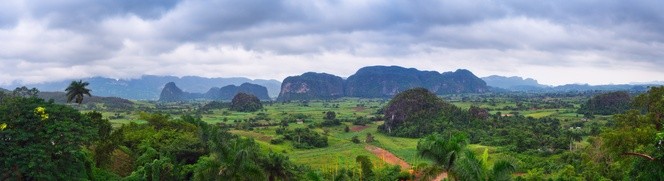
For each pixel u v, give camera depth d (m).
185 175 60.38
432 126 150.50
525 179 71.38
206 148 68.25
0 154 40.38
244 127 152.75
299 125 165.38
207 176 44.03
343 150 116.94
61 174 43.31
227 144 46.28
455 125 149.88
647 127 55.00
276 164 54.53
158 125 90.38
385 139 144.12
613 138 54.72
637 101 70.44
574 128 138.75
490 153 106.81
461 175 37.25
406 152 113.75
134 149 74.44
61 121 43.81
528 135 119.25
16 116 42.41
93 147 62.25
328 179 68.56
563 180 65.69
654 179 31.19
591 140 80.44
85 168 51.25
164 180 58.62
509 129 134.25
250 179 44.16
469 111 160.38
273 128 152.75
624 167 55.44
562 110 199.12
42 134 41.91
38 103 44.78
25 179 42.09
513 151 107.94
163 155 66.06
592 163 67.44
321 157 105.06
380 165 94.12
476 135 133.62
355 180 69.19
